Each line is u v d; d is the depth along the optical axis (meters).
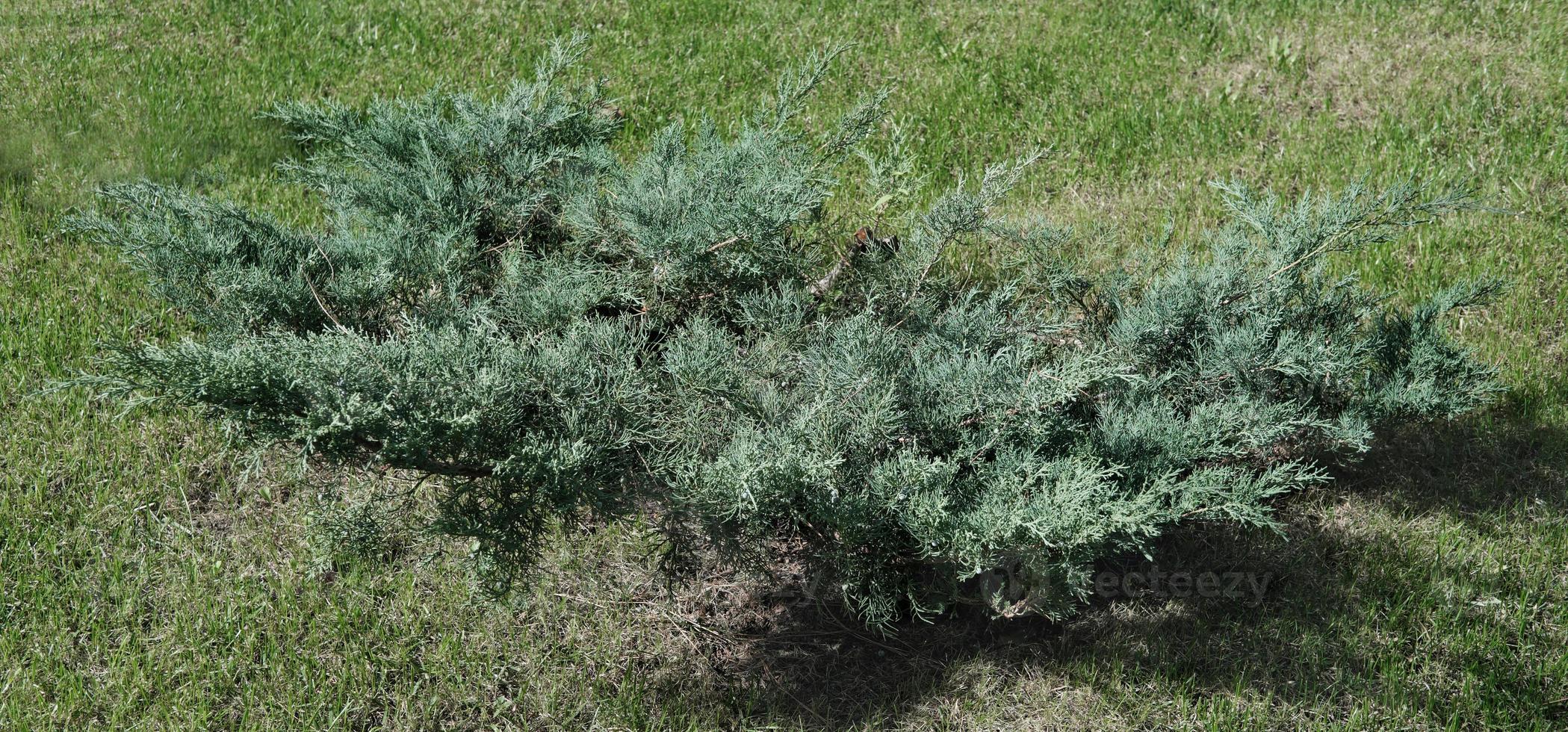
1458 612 3.66
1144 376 3.81
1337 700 3.46
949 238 4.02
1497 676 3.46
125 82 7.32
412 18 8.23
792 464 3.00
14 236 5.58
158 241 4.11
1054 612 3.28
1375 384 4.03
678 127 4.39
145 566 3.86
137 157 6.37
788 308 3.78
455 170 4.57
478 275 4.25
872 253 4.08
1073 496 3.07
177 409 3.75
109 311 5.09
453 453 3.04
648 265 4.01
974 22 7.99
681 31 8.04
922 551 3.23
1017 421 3.36
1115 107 6.74
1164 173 6.13
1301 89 6.89
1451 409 3.94
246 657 3.58
